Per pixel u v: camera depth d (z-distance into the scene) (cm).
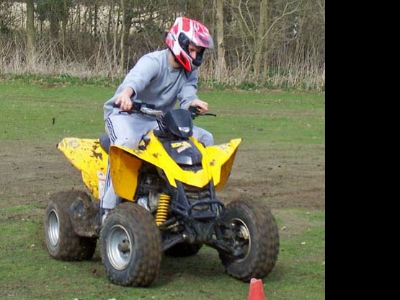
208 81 3092
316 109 2473
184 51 737
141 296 677
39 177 1280
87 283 716
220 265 797
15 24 3766
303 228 964
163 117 720
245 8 3500
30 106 2316
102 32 3659
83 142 812
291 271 773
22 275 741
